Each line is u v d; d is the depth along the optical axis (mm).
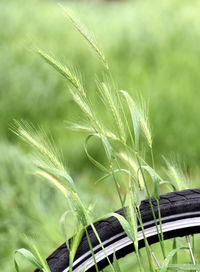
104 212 2756
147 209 1621
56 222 2689
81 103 1621
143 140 4035
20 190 2955
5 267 2576
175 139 4273
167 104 4445
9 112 4578
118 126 1631
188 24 5883
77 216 1636
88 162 4109
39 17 6168
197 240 2406
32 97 4648
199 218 1609
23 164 3102
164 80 4938
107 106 1630
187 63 5199
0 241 2691
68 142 4172
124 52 5488
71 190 1623
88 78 4863
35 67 4859
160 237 1621
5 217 2832
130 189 1647
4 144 3428
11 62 4957
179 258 2211
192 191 1638
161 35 5664
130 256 2447
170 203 1617
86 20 6258
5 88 4707
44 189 2967
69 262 1585
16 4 6520
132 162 1745
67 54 5172
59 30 5805
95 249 1604
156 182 1598
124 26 5879
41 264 1612
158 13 6277
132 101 1646
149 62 5465
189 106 4449
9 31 5758
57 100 4652
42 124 4477
